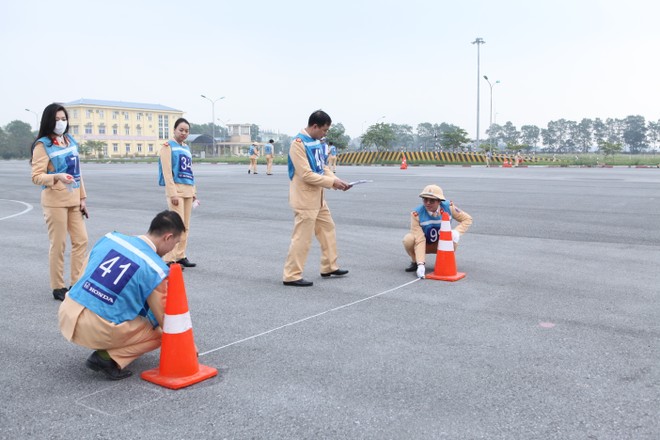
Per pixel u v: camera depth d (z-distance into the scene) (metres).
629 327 4.79
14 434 3.07
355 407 3.36
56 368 4.01
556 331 4.69
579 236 9.45
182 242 7.27
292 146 6.14
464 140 62.81
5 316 5.23
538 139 131.75
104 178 26.62
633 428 3.10
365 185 21.20
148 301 3.78
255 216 12.39
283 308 5.41
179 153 7.20
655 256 7.80
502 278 6.57
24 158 102.19
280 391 3.59
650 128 124.56
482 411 3.30
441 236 6.55
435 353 4.21
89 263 3.80
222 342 4.48
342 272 6.79
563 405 3.37
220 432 3.08
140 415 3.29
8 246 8.76
